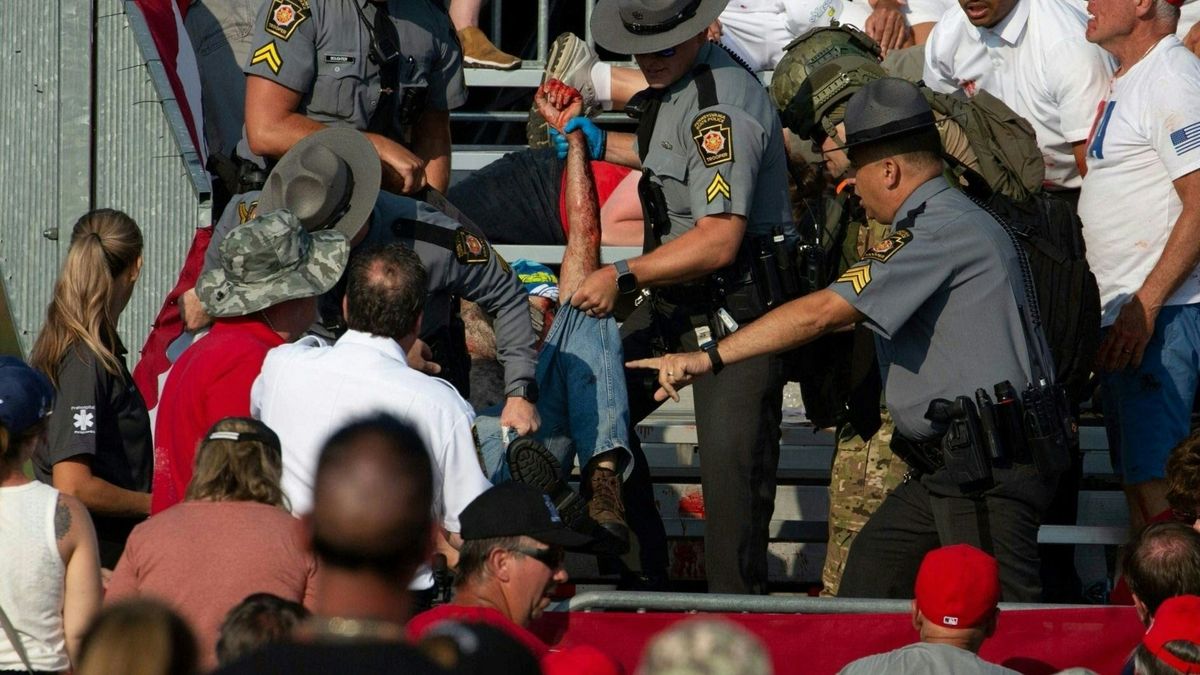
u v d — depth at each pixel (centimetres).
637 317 2081
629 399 2047
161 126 2294
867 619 1722
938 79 2508
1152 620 1525
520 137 3256
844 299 1756
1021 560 1786
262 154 1942
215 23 2517
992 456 1747
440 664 624
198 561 1321
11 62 2297
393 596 777
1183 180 2111
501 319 1894
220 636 1105
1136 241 2183
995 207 2020
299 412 1525
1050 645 1731
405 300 1556
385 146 1934
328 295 1880
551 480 1730
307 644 622
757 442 1956
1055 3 2383
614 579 2258
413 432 800
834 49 2116
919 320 1792
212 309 1631
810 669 1722
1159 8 2166
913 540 1850
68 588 1442
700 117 1911
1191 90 2127
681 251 1888
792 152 2302
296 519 1360
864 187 1827
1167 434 2125
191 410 1594
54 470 1684
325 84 1947
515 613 1380
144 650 816
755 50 2816
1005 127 2059
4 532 1416
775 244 1962
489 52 2809
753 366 1947
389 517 771
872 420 2023
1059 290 1991
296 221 1666
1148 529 1568
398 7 2012
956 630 1462
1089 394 2277
